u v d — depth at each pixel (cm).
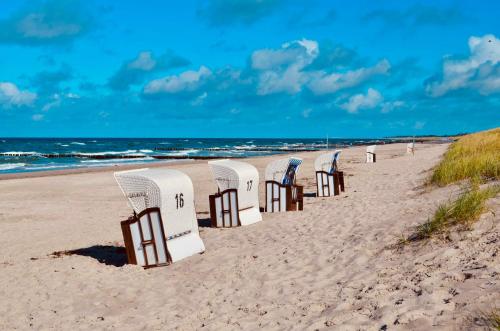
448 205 746
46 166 3916
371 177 1856
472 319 357
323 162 1428
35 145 11106
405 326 377
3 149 8656
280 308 488
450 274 468
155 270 706
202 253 791
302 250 721
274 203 1176
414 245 609
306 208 1184
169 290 601
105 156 5734
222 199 1019
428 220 676
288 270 627
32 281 659
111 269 707
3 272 711
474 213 627
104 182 2077
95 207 1380
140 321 500
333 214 1009
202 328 461
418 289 453
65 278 664
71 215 1252
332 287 529
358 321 409
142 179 731
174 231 761
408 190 1227
